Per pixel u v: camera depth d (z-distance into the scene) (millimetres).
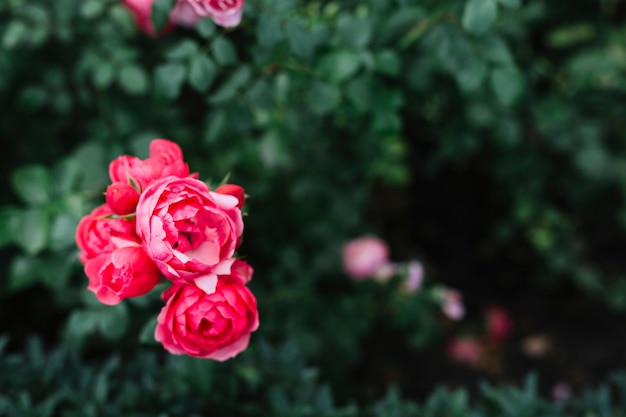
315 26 939
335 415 915
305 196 1353
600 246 1908
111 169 749
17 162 1327
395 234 1976
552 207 1727
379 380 1618
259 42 924
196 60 931
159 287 789
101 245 729
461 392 937
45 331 1559
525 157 1643
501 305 1854
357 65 939
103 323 900
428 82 1341
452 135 1578
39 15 1059
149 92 1212
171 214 697
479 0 898
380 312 1433
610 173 1582
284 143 1153
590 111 1567
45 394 930
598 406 944
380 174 1495
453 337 1746
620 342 1754
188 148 1239
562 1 1598
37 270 1005
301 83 975
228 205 712
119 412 893
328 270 1355
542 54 1629
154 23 870
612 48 1572
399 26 966
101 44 1089
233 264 727
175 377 899
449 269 1940
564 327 1807
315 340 1255
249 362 963
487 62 998
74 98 1223
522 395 928
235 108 991
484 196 2008
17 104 1252
